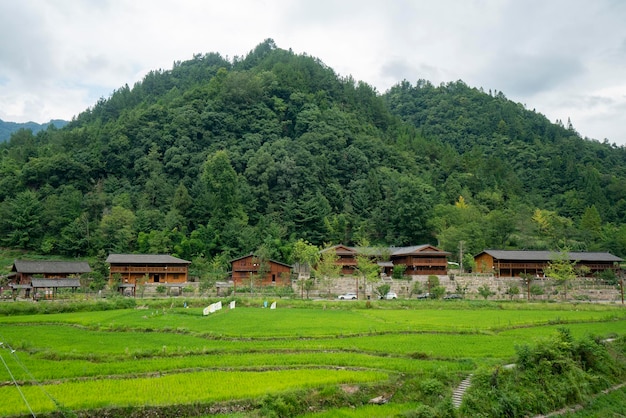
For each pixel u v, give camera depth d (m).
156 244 139.88
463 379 45.91
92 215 161.75
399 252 136.88
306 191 172.38
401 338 61.84
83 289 112.25
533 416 44.06
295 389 39.09
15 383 39.75
